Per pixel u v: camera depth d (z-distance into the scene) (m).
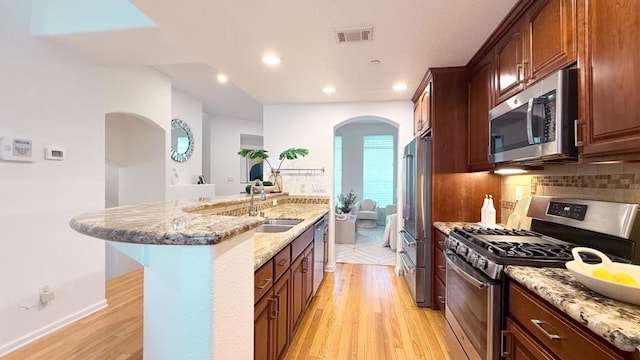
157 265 0.97
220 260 0.96
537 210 2.02
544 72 1.58
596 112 1.23
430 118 2.95
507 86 2.01
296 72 2.95
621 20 1.10
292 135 4.27
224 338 0.99
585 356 0.92
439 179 2.90
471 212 2.88
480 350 1.55
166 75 4.22
